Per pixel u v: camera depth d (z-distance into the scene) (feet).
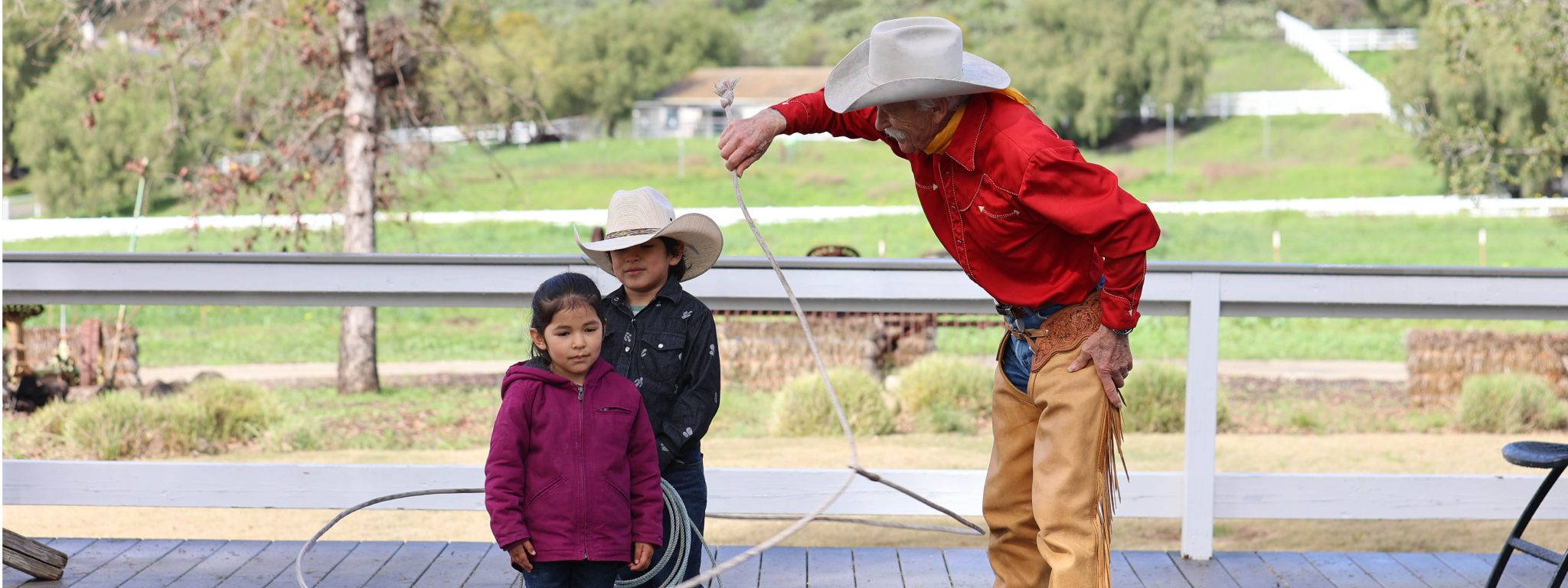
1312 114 177.68
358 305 12.55
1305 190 143.74
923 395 33.65
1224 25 220.02
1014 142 8.39
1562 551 19.67
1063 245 8.82
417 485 12.68
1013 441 9.73
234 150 41.73
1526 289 12.20
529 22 204.74
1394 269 12.07
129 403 29.73
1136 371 33.60
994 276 9.18
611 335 9.25
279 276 12.37
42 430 29.66
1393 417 34.63
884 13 245.45
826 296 12.41
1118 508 12.78
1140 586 11.84
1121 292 8.47
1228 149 171.01
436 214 100.12
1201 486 12.55
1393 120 154.61
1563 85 41.45
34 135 118.21
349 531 21.39
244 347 52.37
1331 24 224.94
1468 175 46.32
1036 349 9.16
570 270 12.33
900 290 12.37
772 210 106.52
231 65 39.37
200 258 12.23
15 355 32.55
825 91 9.20
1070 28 197.06
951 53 8.40
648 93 202.59
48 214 119.14
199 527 21.72
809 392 31.68
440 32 41.65
